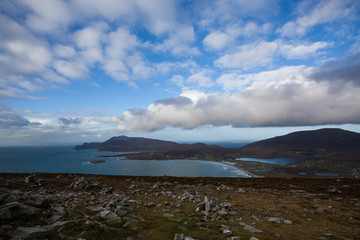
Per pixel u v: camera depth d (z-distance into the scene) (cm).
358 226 1209
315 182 4431
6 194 945
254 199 2206
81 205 1188
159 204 1622
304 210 1652
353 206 1870
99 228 839
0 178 2903
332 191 3067
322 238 946
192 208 1541
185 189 2934
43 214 879
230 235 922
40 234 675
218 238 868
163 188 2933
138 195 2184
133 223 988
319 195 2647
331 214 1533
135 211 1277
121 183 3281
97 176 4219
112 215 1015
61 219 870
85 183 2539
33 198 1011
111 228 867
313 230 1089
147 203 1664
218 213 1327
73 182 2773
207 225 1083
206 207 1442
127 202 1383
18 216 783
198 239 834
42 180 2745
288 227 1127
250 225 1120
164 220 1116
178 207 1570
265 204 1897
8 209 788
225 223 1135
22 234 645
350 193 2892
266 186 3725
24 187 2283
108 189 2314
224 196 2377
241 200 2108
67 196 1678
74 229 792
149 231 902
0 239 609
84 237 734
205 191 2773
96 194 2088
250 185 3859
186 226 1046
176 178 4675
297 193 2856
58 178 3300
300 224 1220
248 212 1486
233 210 1513
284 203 1991
